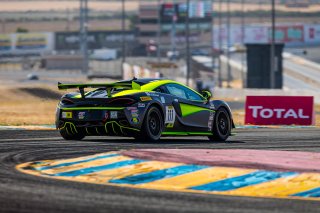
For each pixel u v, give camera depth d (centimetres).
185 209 1934
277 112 7025
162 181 2425
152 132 3891
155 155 2830
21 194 2091
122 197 2105
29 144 3638
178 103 4053
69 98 3912
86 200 2028
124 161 2730
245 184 2402
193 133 4159
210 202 2078
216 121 4300
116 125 3772
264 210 1973
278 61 19800
